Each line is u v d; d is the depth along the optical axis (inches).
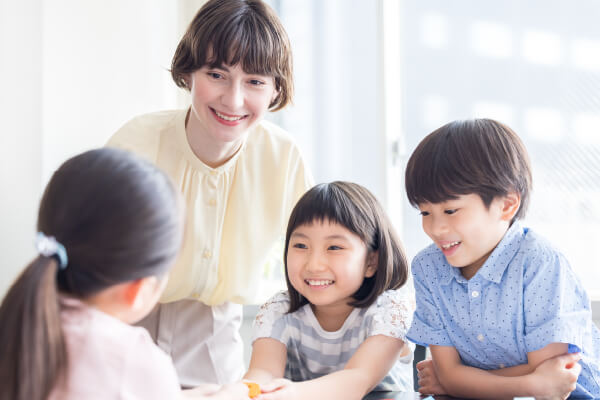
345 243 41.8
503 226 38.9
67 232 25.6
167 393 26.7
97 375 24.9
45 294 24.4
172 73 45.6
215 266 48.4
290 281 43.9
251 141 49.5
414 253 77.7
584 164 73.3
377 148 80.0
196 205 47.0
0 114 50.1
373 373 39.9
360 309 44.4
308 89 82.6
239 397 34.2
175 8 79.0
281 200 50.0
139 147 46.9
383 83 78.0
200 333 50.8
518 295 38.7
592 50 73.7
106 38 61.7
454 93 77.9
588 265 72.2
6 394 23.3
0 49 50.2
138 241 25.8
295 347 45.1
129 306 27.5
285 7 83.4
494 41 76.7
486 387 38.4
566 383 36.5
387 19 78.2
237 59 41.0
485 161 37.2
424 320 42.6
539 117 74.8
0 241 49.7
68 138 55.0
